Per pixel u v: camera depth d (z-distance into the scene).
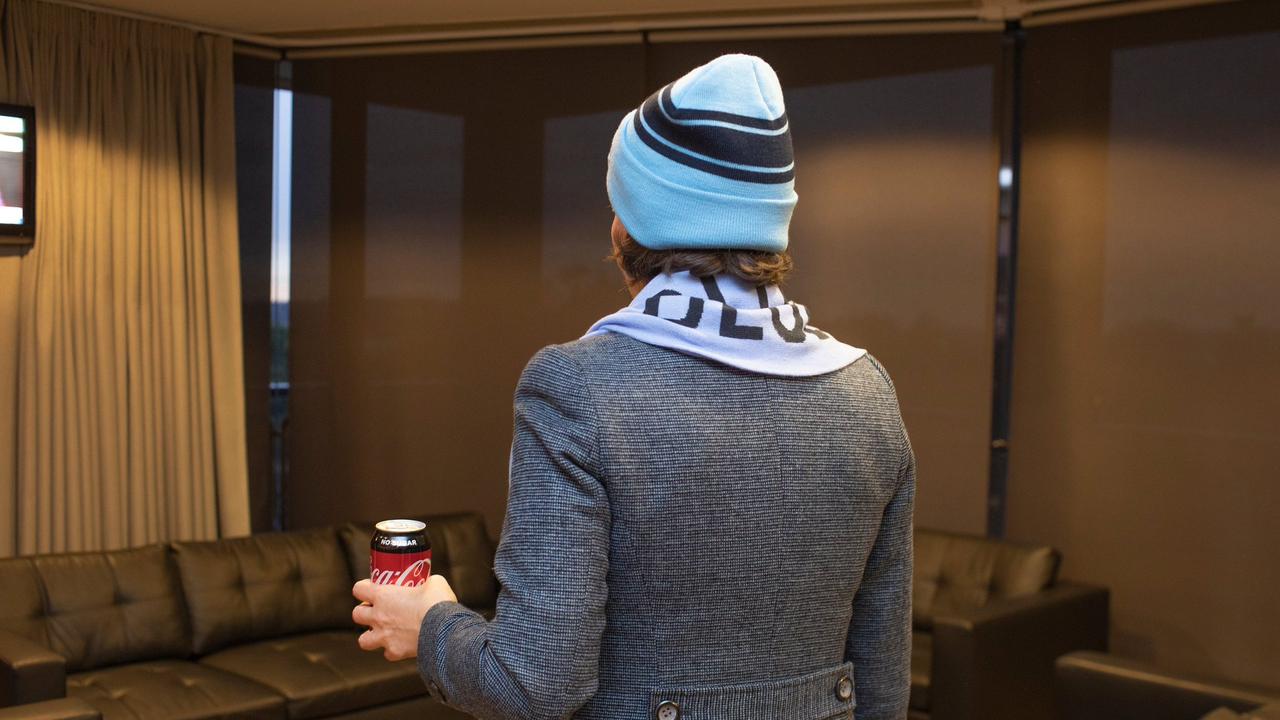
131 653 3.66
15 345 4.38
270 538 4.15
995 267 4.62
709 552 1.06
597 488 1.03
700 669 1.08
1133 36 4.39
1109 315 4.48
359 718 3.58
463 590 4.44
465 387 5.27
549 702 1.01
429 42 5.18
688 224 1.10
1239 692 2.75
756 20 4.75
